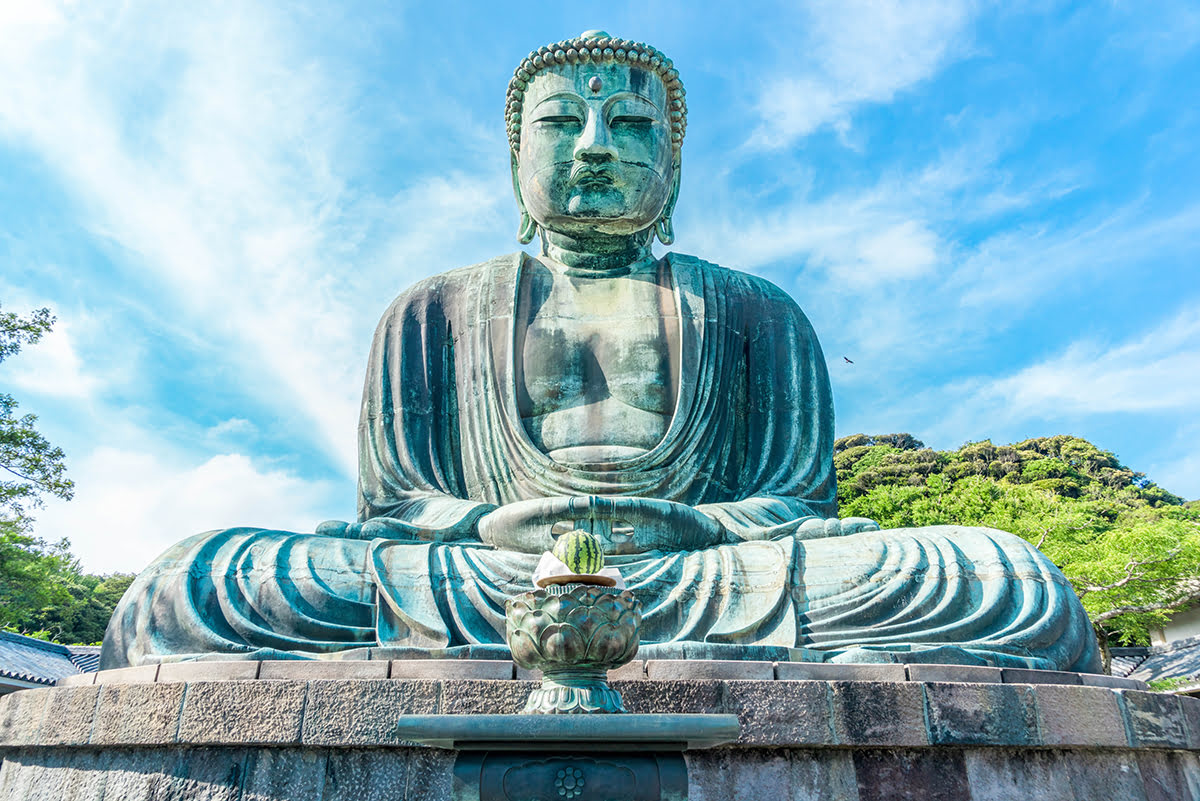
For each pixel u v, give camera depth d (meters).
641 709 5.27
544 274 9.94
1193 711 6.06
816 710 5.32
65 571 36.75
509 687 5.25
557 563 4.21
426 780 5.04
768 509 8.26
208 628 6.43
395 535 7.94
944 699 5.44
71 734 5.56
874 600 6.74
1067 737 5.52
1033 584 6.85
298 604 6.66
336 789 5.07
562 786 3.73
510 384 9.03
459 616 6.69
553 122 9.70
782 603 6.83
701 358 9.20
